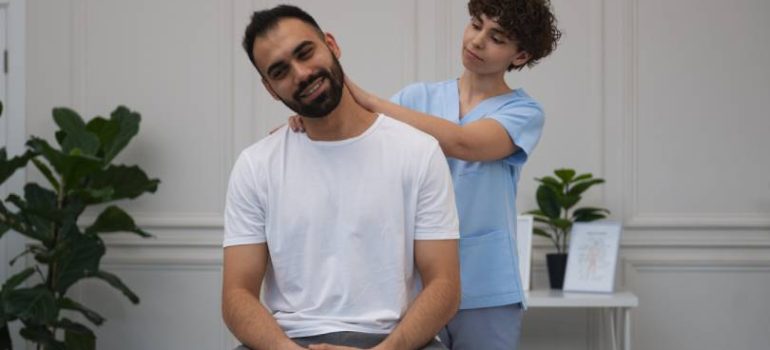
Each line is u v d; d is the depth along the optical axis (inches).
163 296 163.8
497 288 84.1
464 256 84.0
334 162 71.9
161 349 163.6
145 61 165.0
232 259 73.5
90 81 165.8
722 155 158.4
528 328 159.6
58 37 166.4
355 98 76.5
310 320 71.1
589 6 159.8
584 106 159.5
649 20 159.0
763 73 158.4
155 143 164.7
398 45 161.6
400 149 71.9
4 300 142.8
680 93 159.0
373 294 71.1
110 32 165.6
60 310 161.6
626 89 159.0
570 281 144.3
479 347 85.0
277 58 68.4
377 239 71.0
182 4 164.7
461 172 84.0
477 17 81.5
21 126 166.9
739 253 158.1
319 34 70.8
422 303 69.8
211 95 164.4
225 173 163.5
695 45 158.9
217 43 164.2
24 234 151.2
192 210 163.9
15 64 167.0
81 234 149.2
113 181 151.8
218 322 162.9
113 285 150.2
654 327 158.1
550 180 148.1
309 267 71.7
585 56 159.6
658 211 158.9
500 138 81.6
